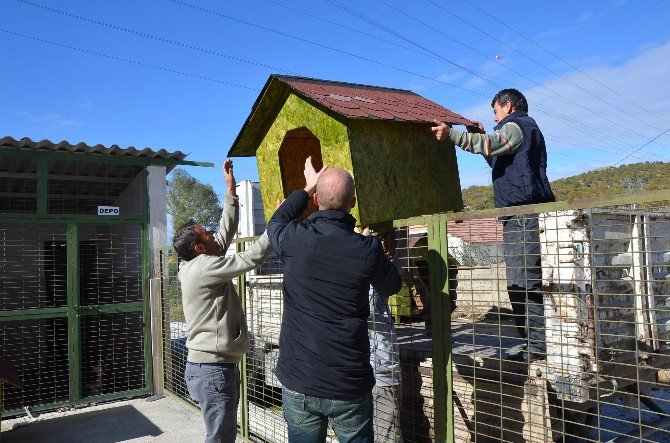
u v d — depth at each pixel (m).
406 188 3.49
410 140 3.60
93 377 7.00
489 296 4.54
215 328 3.22
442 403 2.81
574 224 2.89
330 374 2.29
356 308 2.33
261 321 4.98
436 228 2.83
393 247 3.36
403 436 3.53
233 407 3.32
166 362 6.89
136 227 7.29
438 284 2.83
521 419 2.94
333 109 3.13
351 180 2.50
